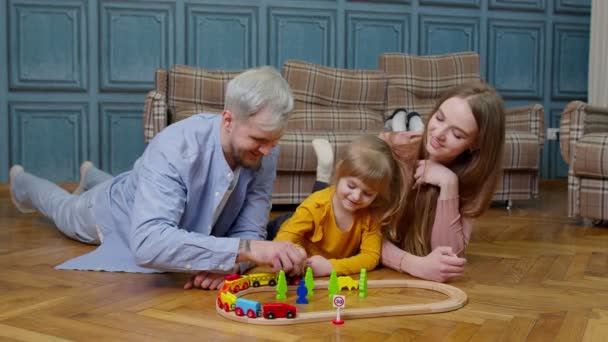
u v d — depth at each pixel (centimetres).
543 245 207
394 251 163
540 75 450
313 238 161
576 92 459
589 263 176
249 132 124
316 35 414
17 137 383
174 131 140
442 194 161
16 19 379
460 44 434
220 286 138
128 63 392
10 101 381
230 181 141
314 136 295
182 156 135
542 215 293
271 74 125
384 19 421
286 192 296
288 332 108
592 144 249
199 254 130
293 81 344
